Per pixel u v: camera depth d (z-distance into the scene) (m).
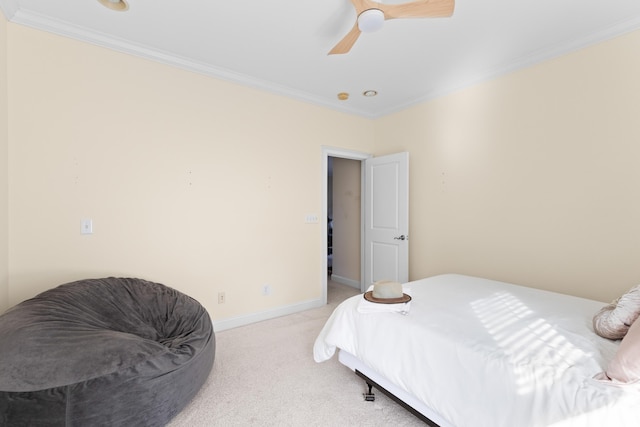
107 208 2.37
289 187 3.43
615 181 2.20
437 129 3.42
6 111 1.99
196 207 2.79
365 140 4.14
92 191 2.31
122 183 2.43
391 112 3.94
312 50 2.54
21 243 2.06
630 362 0.97
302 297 3.55
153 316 2.09
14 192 2.04
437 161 3.43
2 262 1.91
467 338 1.36
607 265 2.24
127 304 2.04
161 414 1.53
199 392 1.92
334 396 1.88
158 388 1.51
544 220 2.57
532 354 1.20
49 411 1.26
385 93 3.45
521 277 2.72
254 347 2.56
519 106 2.72
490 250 2.95
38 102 2.12
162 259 2.62
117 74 2.41
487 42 2.40
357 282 4.63
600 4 1.95
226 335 2.81
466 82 3.08
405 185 3.61
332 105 3.72
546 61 2.54
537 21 2.12
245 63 2.76
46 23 2.10
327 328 1.97
